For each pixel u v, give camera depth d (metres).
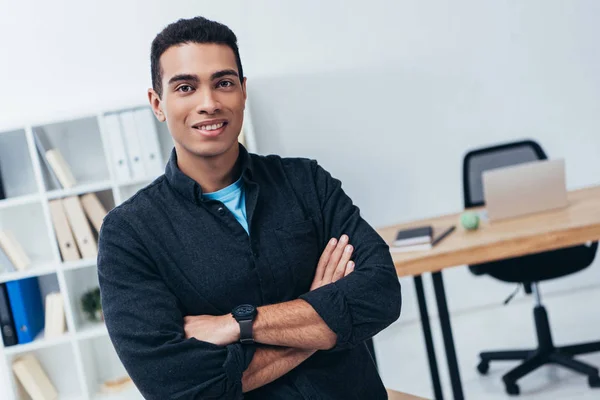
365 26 4.44
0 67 4.07
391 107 4.50
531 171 3.13
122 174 3.81
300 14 4.38
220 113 1.44
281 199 1.58
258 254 1.52
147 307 1.45
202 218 1.50
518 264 3.42
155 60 1.47
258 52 4.38
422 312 3.26
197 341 1.43
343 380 1.56
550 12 4.51
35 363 3.91
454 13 4.48
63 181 3.77
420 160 4.55
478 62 4.52
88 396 3.79
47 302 3.79
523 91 4.55
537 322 3.49
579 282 4.78
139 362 1.43
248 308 1.47
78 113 3.74
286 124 4.44
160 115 1.57
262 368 1.47
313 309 1.48
